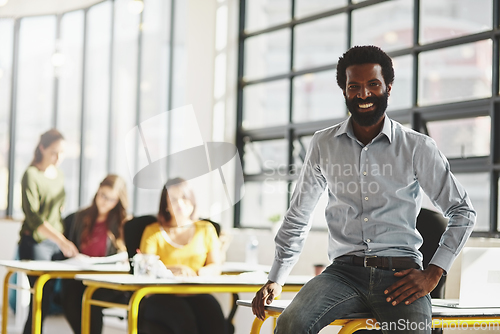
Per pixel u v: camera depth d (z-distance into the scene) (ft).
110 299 12.83
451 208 6.51
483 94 12.71
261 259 15.57
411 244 6.60
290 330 6.13
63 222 14.92
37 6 23.68
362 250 6.59
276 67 17.15
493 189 12.41
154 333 11.11
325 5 16.02
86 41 23.08
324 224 15.24
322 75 15.94
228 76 17.81
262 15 17.53
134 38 21.27
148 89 20.49
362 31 15.08
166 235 11.59
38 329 11.73
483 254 6.97
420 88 13.79
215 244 11.93
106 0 22.29
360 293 6.46
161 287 9.27
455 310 6.78
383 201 6.55
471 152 12.89
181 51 19.36
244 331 13.87
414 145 6.50
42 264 12.64
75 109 23.36
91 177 22.81
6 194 24.32
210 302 11.57
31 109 24.18
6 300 13.39
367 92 6.35
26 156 24.21
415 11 13.80
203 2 17.98
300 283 10.18
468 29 12.98
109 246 14.19
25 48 24.30
